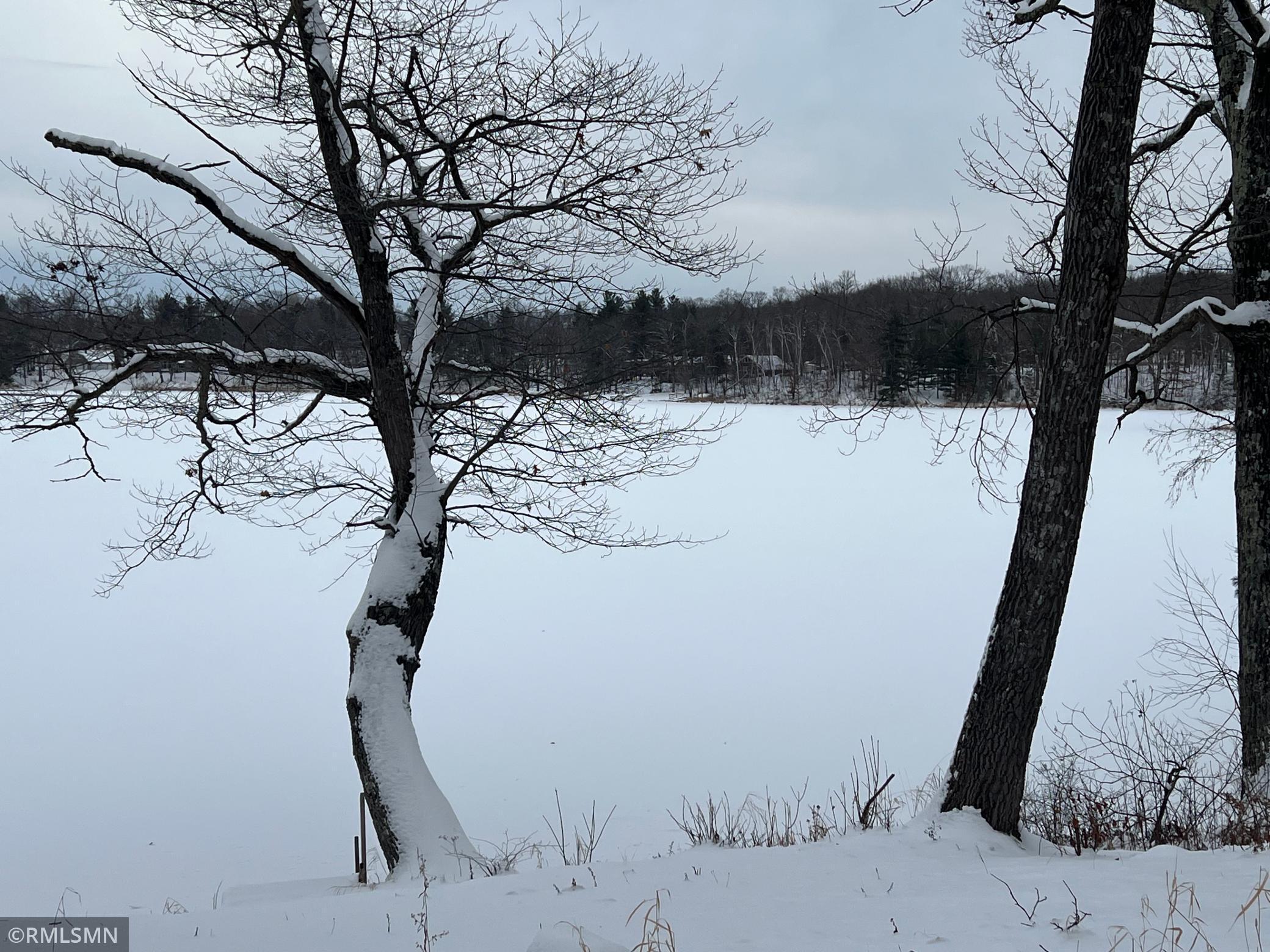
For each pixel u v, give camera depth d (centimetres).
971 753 628
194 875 899
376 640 844
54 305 822
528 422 952
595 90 834
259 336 935
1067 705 1239
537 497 1010
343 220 807
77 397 870
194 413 922
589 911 454
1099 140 611
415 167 859
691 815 920
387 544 884
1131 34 603
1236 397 830
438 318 917
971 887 469
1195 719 1140
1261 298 792
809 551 2625
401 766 792
